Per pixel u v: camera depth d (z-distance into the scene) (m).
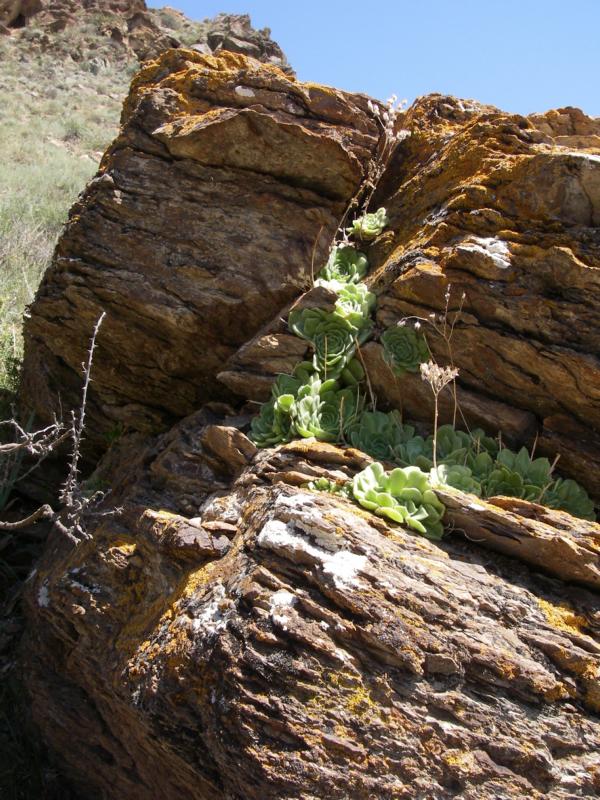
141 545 3.32
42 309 4.50
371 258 4.17
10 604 4.26
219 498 3.40
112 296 4.22
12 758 3.67
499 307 3.39
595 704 2.50
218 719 2.49
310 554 2.69
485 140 3.91
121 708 3.03
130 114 4.65
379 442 3.53
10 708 3.87
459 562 2.86
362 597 2.56
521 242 3.47
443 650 2.47
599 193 3.36
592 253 3.30
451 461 3.33
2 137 17.91
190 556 3.09
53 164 16.09
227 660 2.53
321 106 4.29
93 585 3.40
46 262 8.72
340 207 4.32
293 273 4.11
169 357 4.32
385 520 3.00
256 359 3.91
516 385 3.43
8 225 9.45
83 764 3.52
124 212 4.28
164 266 4.20
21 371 5.63
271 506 2.97
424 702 2.41
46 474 5.13
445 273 3.51
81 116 23.22
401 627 2.50
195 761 2.58
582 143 4.05
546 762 2.34
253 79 4.29
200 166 4.27
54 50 33.19
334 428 3.59
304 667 2.45
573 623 2.70
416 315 3.61
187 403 4.49
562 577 2.86
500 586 2.75
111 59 34.12
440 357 3.58
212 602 2.78
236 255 4.16
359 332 3.79
